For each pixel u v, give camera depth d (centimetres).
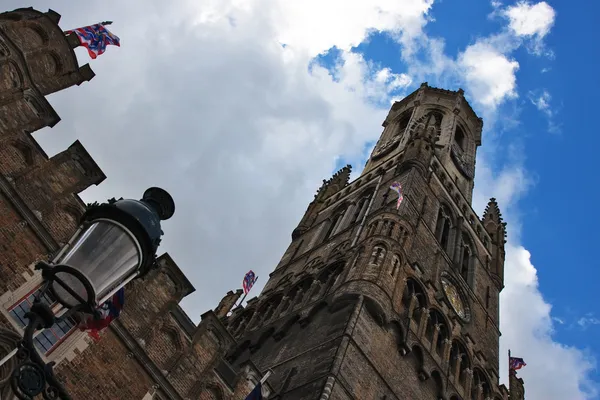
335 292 3888
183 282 2736
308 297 4353
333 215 6219
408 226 4616
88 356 2223
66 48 3259
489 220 7231
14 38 2995
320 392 2859
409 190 5256
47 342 2153
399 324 3750
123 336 2372
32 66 3036
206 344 2673
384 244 4238
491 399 4475
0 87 2781
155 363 2430
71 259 887
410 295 4169
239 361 4050
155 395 2362
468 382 4234
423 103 8844
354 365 3186
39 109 2939
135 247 961
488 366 4728
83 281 870
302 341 3662
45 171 2675
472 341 4712
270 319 4472
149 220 984
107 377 2241
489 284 5953
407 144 6625
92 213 975
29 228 2408
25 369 799
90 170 2862
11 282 2212
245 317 4888
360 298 3622
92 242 916
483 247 6362
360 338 3375
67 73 3234
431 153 6297
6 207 2380
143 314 2508
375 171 6556
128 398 2266
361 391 3111
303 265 5266
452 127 8025
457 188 6575
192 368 2556
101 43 3434
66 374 2125
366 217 5100
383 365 3422
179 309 2670
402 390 3459
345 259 4456
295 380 3164
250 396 2586
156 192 1098
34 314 833
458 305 4969
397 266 4112
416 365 3756
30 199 2534
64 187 2709
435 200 5778
